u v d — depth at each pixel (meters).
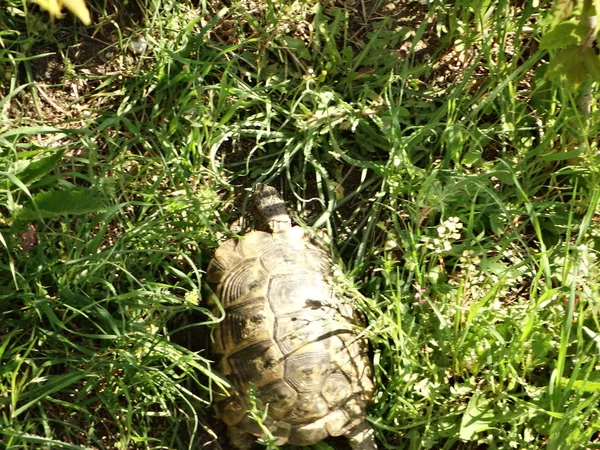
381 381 1.23
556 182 1.29
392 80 1.29
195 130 1.26
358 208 1.29
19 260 1.20
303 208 1.29
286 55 1.31
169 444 1.21
